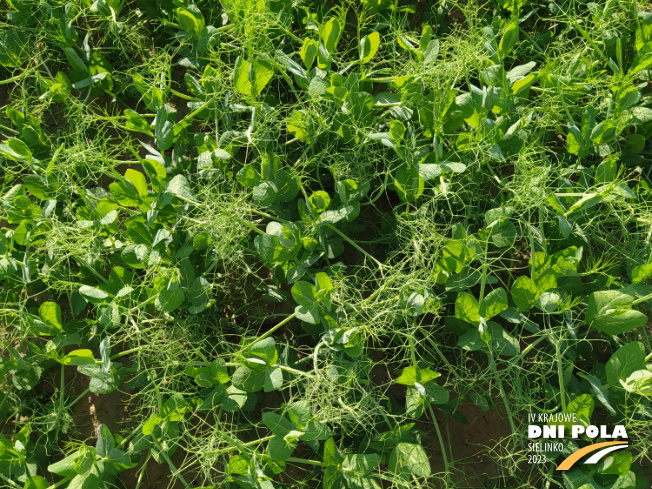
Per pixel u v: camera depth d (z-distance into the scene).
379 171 1.95
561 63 2.01
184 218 1.72
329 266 1.78
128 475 1.87
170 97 2.21
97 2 2.01
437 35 2.18
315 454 1.80
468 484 1.84
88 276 1.91
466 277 1.62
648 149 2.11
